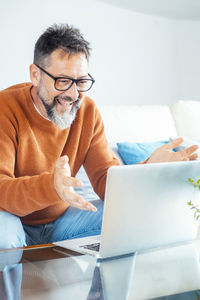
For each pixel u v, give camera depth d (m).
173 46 3.80
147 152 1.91
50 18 2.94
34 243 1.36
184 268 0.81
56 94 1.29
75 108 1.33
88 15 3.18
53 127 1.39
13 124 1.32
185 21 3.84
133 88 3.52
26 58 2.81
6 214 1.15
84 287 0.68
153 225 0.93
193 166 0.91
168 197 0.92
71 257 0.86
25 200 1.05
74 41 1.24
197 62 3.90
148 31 3.62
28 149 1.35
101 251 0.86
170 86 3.80
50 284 0.69
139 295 0.66
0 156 1.25
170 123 2.25
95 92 3.25
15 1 2.74
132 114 2.12
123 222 0.86
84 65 1.27
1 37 2.67
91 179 1.53
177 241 1.01
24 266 0.79
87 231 1.29
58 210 1.43
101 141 1.55
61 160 0.93
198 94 3.93
